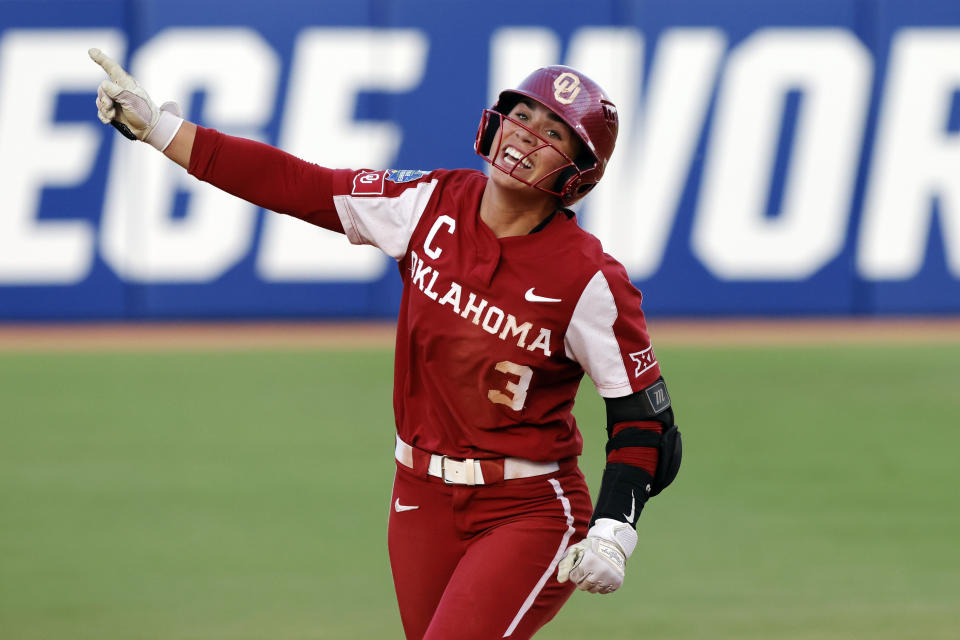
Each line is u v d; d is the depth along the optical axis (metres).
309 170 11.77
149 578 20.70
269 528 23.75
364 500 25.78
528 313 10.87
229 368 39.72
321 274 47.75
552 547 11.39
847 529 24.05
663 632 18.31
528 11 46.94
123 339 44.34
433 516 11.70
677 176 47.66
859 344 44.34
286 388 36.94
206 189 46.81
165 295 47.03
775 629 18.42
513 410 11.20
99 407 34.25
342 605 19.34
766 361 41.44
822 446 30.80
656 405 11.21
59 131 45.72
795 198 48.22
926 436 31.89
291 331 46.34
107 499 25.64
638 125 47.31
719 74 47.38
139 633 18.00
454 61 46.94
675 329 46.84
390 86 46.78
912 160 48.25
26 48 45.12
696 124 47.56
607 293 10.88
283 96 46.34
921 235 48.66
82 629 18.16
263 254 47.34
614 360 11.04
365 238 11.77
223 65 46.00
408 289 11.54
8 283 46.31
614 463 11.20
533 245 10.93
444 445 11.50
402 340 11.62
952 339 45.34
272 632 18.05
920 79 47.88
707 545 22.98
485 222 11.18
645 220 47.72
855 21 47.50
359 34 46.50
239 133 46.28
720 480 27.67
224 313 47.44
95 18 45.25
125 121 11.67
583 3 47.00
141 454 29.44
